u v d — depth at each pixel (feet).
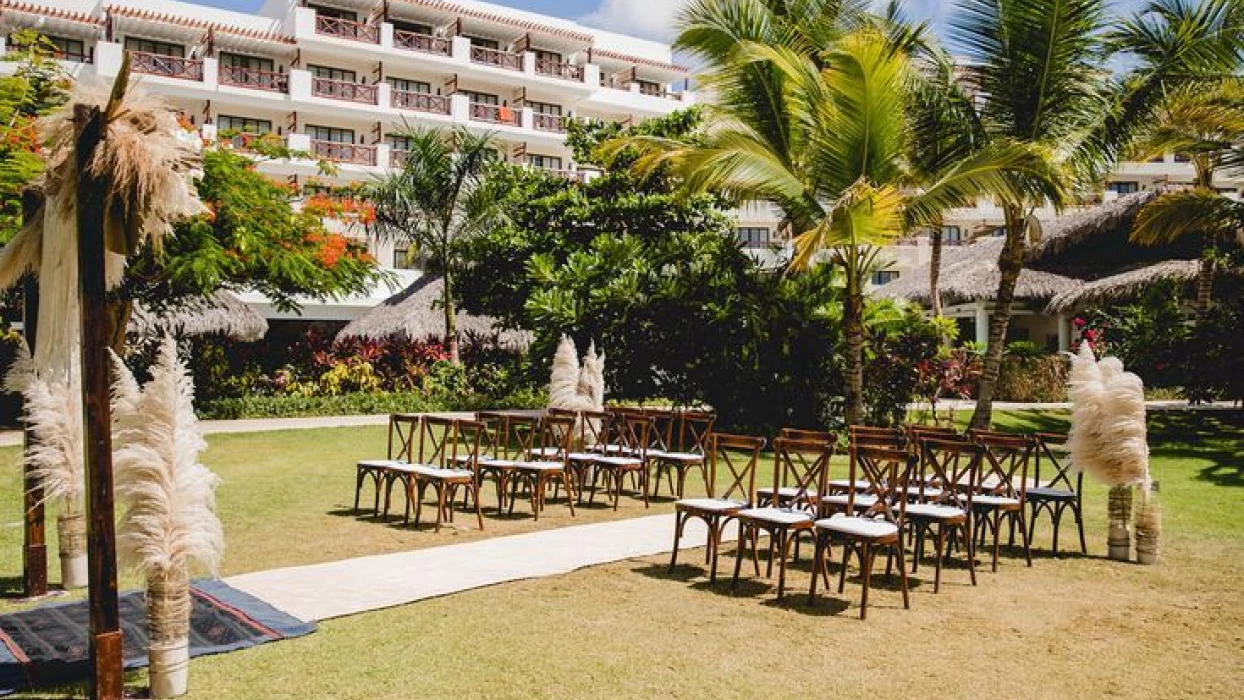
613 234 62.90
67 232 16.98
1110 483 25.49
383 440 50.08
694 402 56.65
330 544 25.94
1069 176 45.60
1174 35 45.55
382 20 129.08
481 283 71.20
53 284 17.81
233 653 16.58
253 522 28.96
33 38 53.83
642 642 17.63
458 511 31.50
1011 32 44.78
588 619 19.08
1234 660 17.10
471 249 70.13
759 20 49.62
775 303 51.88
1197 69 46.09
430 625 18.44
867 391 54.85
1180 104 53.98
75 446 20.70
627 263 55.67
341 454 44.91
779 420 53.78
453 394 72.54
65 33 111.34
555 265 63.46
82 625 17.89
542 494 30.68
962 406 71.46
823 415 53.67
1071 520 31.17
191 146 15.52
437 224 76.89
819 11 54.29
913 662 16.79
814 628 18.75
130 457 14.38
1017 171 41.37
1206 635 18.60
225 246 56.34
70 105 14.98
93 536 14.02
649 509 32.78
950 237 155.02
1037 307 89.92
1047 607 20.62
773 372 52.49
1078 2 43.16
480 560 24.06
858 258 50.01
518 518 30.53
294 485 36.09
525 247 66.18
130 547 14.28
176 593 14.60
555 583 22.02
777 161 46.32
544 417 33.63
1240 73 50.11
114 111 14.42
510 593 21.01
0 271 19.06
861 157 44.52
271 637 17.33
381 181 77.61
